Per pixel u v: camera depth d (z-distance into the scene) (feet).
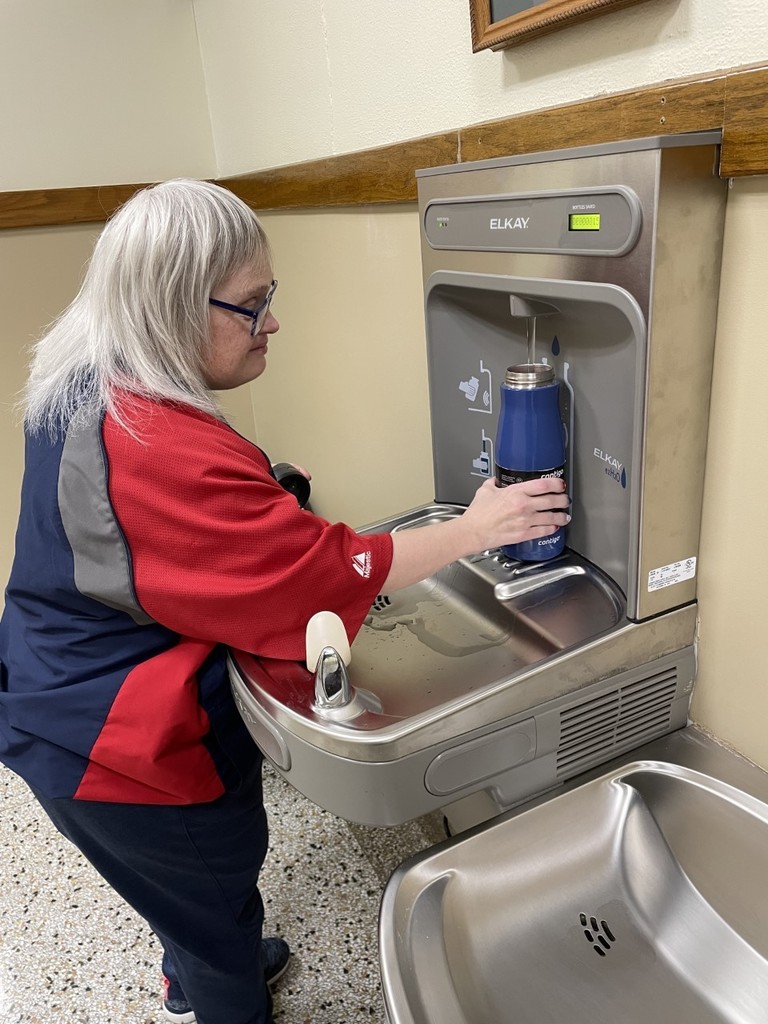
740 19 2.47
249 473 2.93
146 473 2.81
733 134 2.42
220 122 7.30
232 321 3.17
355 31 4.71
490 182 3.10
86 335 3.13
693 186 2.50
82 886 5.49
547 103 3.39
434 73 4.11
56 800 3.27
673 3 2.68
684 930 2.88
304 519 2.93
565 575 3.46
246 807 3.59
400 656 3.20
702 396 2.85
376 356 5.57
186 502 2.81
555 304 3.15
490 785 2.91
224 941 3.72
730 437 2.85
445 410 4.04
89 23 6.79
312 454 7.25
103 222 7.38
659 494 2.89
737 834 2.91
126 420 2.86
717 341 2.79
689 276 2.62
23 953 5.00
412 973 2.48
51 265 7.27
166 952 4.39
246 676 3.07
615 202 2.56
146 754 3.08
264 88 6.17
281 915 4.99
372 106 4.76
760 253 2.56
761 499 2.81
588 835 3.02
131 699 3.10
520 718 2.86
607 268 2.68
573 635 3.05
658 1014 2.65
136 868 3.42
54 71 6.79
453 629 3.35
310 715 2.77
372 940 4.78
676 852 3.01
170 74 7.23
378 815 2.73
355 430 6.23
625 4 2.80
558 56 3.25
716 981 2.73
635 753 3.23
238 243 3.04
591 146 2.60
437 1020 2.39
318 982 4.57
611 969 2.78
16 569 3.31
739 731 3.17
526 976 2.71
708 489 3.00
